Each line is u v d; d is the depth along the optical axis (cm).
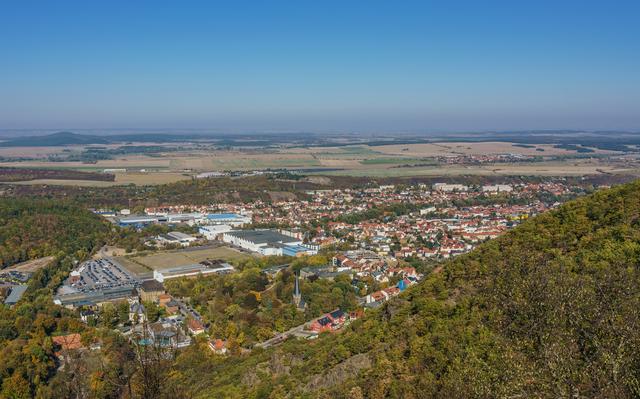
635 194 11031
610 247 9331
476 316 8756
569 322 6919
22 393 14138
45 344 16650
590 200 11681
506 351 6838
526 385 6075
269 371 12544
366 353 10081
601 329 6519
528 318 7475
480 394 6334
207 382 13038
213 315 19762
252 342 17125
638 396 5762
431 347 8588
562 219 11338
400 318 10444
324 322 17750
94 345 17362
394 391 8031
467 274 10788
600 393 5716
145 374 7894
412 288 11819
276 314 19138
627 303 6712
